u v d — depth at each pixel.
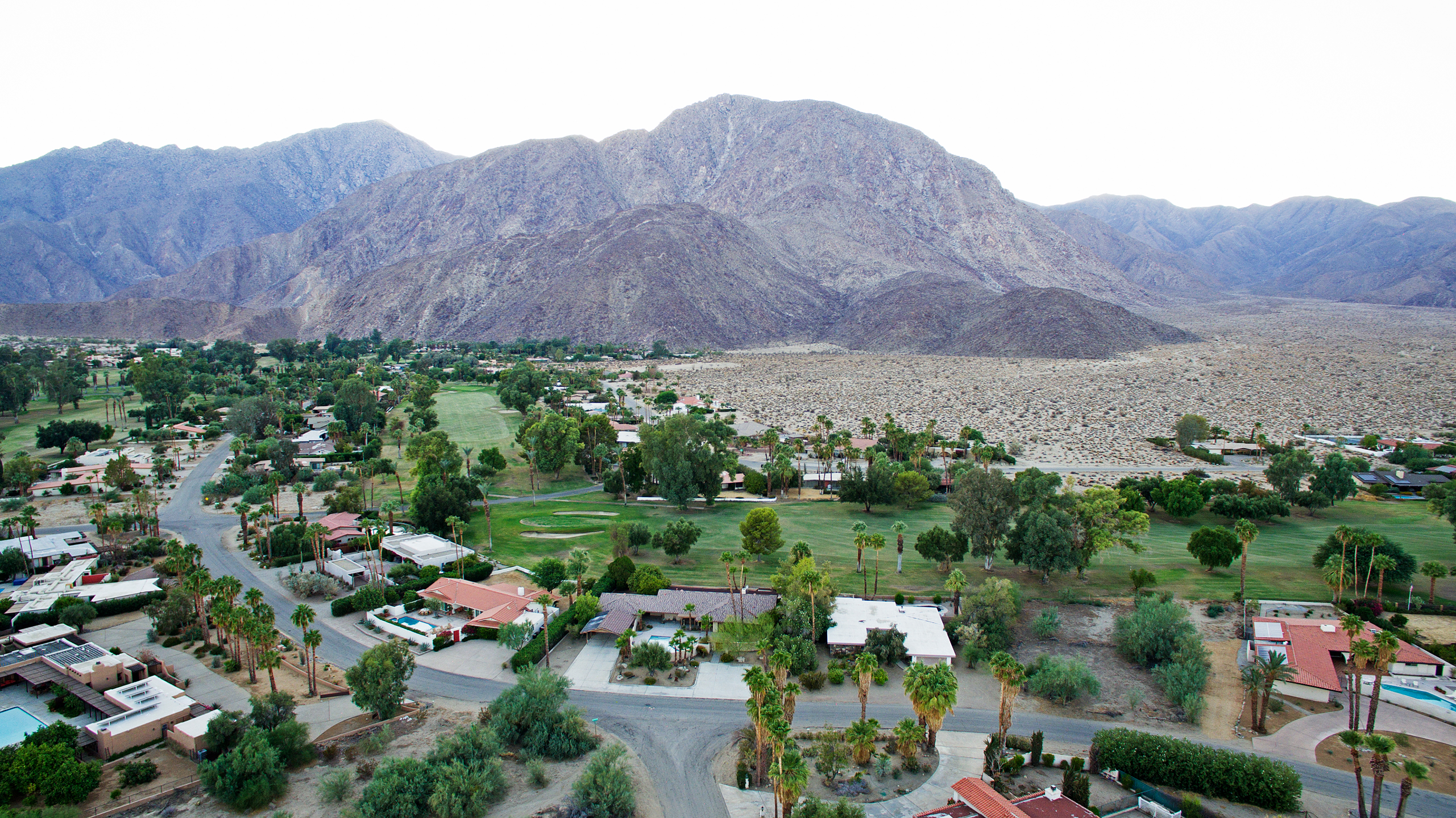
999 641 75.12
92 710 64.56
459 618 83.38
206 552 105.62
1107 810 52.75
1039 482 111.19
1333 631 74.44
